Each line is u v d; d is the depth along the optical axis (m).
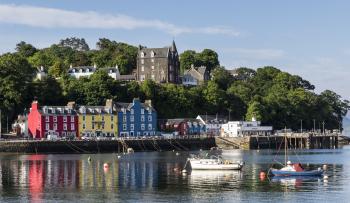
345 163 150.62
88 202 87.00
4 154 179.50
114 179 111.94
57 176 116.25
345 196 91.44
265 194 93.44
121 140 199.38
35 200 88.44
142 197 90.88
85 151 191.62
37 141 184.75
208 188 99.81
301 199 88.81
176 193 94.69
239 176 117.31
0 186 102.19
